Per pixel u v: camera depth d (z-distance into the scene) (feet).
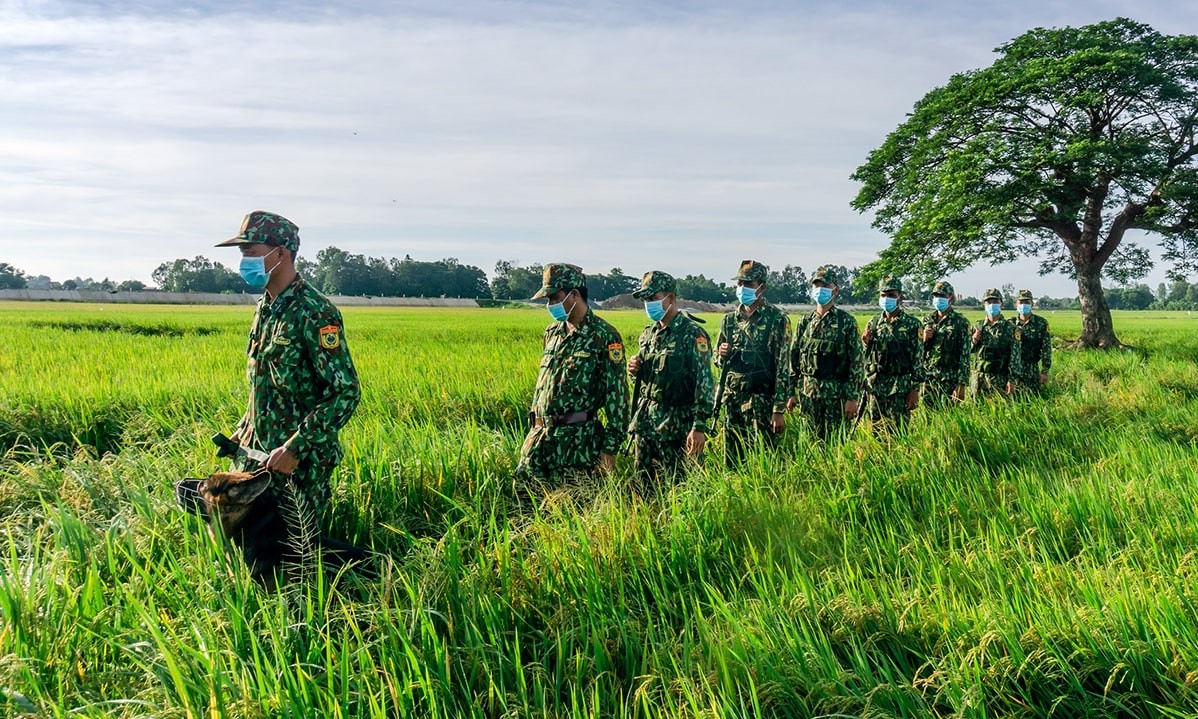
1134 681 10.22
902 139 85.30
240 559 12.14
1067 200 76.95
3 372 38.83
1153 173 73.00
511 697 10.29
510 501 18.56
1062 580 12.98
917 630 11.80
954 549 14.83
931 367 35.09
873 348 30.37
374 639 11.16
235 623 10.59
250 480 12.44
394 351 54.54
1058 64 74.13
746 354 23.49
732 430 23.62
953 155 79.25
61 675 9.78
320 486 13.64
